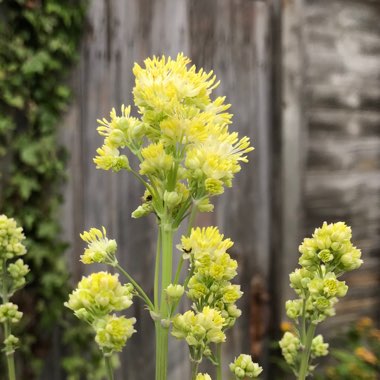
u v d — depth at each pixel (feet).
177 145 3.26
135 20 10.08
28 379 9.67
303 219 11.94
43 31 9.37
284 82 11.27
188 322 3.16
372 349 12.18
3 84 9.20
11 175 9.43
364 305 13.05
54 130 9.65
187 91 3.24
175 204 3.21
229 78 10.93
